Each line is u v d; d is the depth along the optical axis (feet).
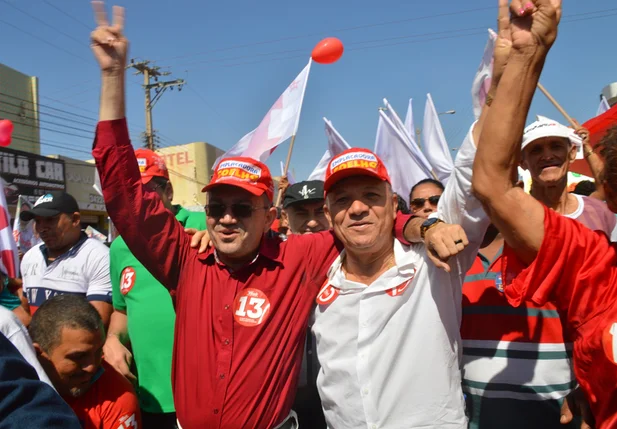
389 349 6.37
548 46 4.59
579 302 4.75
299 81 14.14
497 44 5.34
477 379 7.47
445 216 6.23
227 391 6.59
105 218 68.90
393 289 6.43
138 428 7.40
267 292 6.93
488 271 7.58
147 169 10.27
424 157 16.67
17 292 8.93
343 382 6.61
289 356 6.86
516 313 7.30
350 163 6.33
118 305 10.09
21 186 52.24
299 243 7.43
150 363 8.98
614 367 4.41
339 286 6.80
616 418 4.57
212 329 6.90
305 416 8.89
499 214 4.90
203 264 7.33
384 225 6.45
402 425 6.25
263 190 7.11
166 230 7.37
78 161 63.57
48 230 10.90
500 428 7.23
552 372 7.09
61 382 6.60
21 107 53.93
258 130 15.11
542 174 8.27
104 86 6.84
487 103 5.51
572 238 4.73
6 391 3.46
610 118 12.46
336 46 10.83
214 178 7.11
